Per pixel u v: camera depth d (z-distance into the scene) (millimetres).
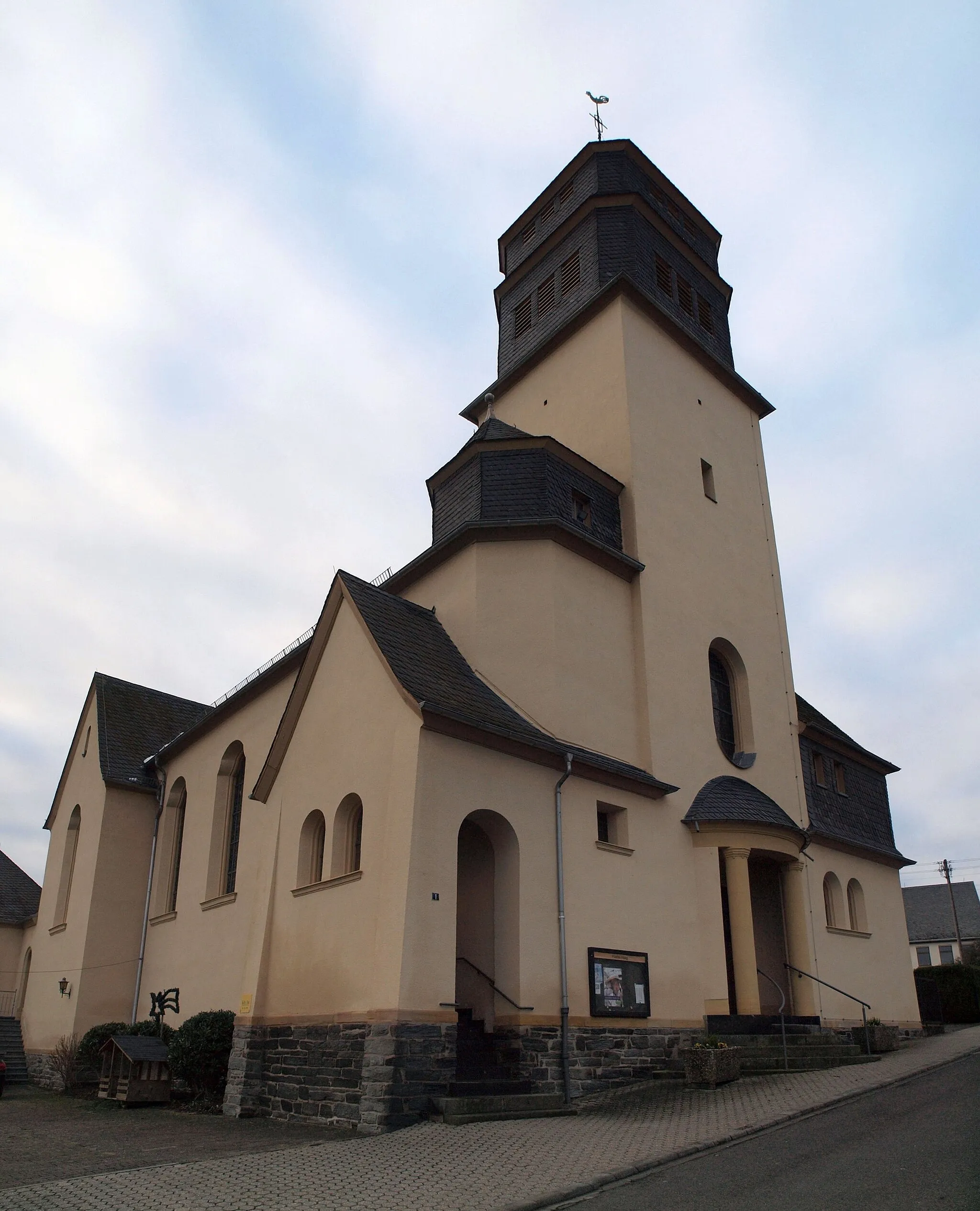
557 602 18578
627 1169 9555
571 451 20781
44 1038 25875
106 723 28875
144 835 26938
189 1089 18469
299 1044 14766
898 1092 13633
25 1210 8602
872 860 26234
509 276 28500
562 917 15477
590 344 24328
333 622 17703
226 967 20719
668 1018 16969
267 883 16906
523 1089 13820
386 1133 11844
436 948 13320
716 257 29703
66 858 28859
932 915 69375
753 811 19672
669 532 22250
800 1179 8805
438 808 14094
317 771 16719
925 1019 26438
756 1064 16391
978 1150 9305
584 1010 15383
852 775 27094
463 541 19281
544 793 16078
